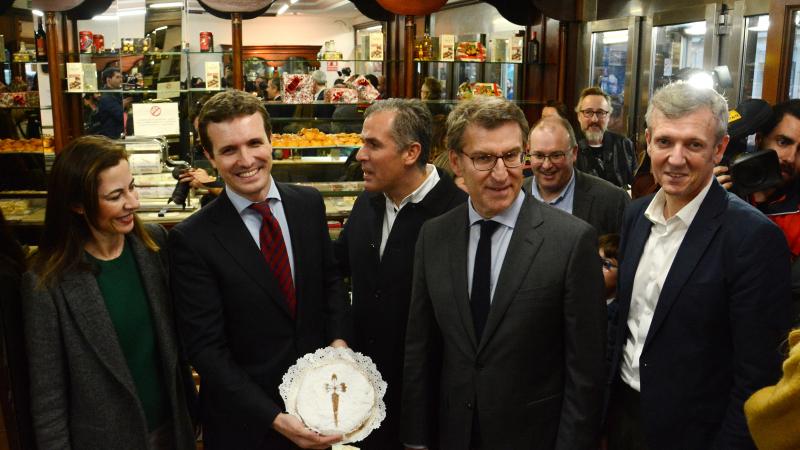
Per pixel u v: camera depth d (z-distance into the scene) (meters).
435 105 4.79
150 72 4.26
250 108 1.71
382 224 2.18
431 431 1.86
